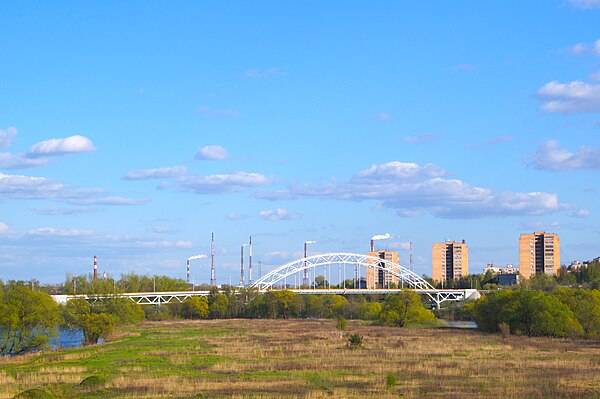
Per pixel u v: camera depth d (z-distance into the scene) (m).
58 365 90.19
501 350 109.56
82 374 79.44
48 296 118.62
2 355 110.50
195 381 72.06
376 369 82.19
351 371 80.75
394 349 110.00
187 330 170.50
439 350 108.75
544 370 81.06
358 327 178.88
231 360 94.88
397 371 80.25
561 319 142.00
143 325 194.50
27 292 114.62
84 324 134.50
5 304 112.69
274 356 100.00
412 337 138.50
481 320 164.00
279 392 63.91
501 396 61.19
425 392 63.91
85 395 64.00
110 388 67.62
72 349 116.88
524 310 147.75
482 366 85.19
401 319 187.75
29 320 113.62
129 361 94.25
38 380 74.00
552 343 124.19
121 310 146.62
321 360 93.50
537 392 63.19
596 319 150.00
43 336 115.44
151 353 106.00
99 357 100.88
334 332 155.38
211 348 115.19
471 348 112.75
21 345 115.50
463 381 71.44
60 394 64.12
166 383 70.19
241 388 66.75
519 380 71.88
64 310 134.62
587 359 94.50
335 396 61.84
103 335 136.62
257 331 163.25
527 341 129.00
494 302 161.00
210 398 60.59
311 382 71.00
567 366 85.81
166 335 152.38
